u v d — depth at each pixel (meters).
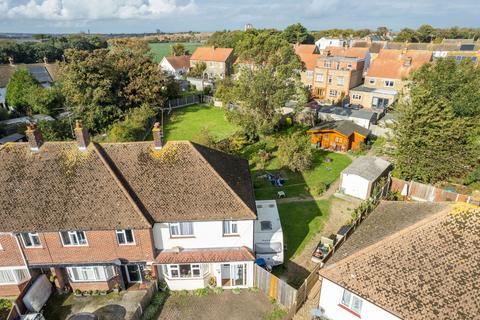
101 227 24.94
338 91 82.44
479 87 48.31
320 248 31.42
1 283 27.16
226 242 27.39
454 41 144.50
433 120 39.09
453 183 43.28
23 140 57.06
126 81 71.19
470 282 19.09
